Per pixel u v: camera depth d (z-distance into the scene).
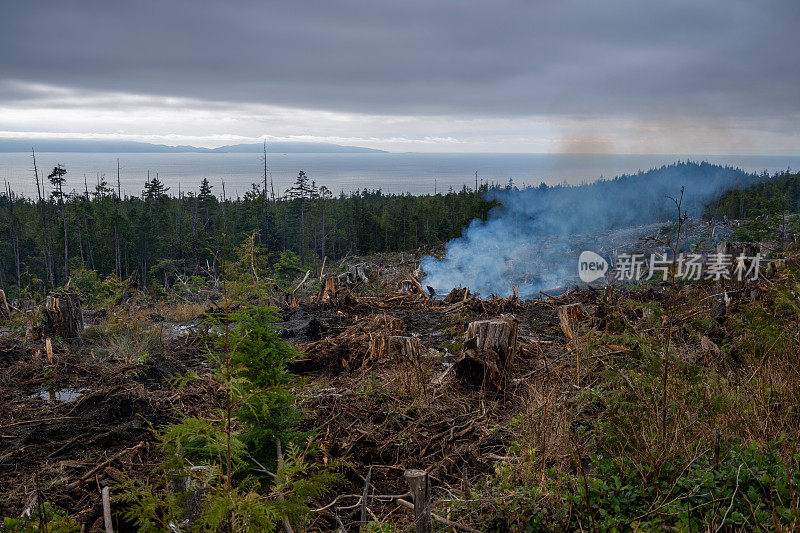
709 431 4.43
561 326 9.91
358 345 8.72
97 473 4.87
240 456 4.20
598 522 3.67
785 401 4.88
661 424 4.43
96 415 6.27
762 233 21.41
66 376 8.10
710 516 3.46
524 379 7.25
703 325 5.20
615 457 4.36
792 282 7.84
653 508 3.68
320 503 4.53
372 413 6.35
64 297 10.32
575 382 6.76
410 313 12.79
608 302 10.28
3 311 12.77
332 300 13.96
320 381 7.54
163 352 9.34
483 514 4.01
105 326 11.16
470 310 12.36
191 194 77.31
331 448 5.31
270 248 67.50
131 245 60.56
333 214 80.62
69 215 64.94
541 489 4.07
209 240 57.75
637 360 6.32
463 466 5.02
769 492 3.66
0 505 4.39
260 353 4.29
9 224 67.69
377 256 56.25
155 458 5.24
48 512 4.00
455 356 8.62
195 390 7.21
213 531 2.82
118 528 3.91
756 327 6.58
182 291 19.02
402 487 4.83
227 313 3.38
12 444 5.60
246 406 4.29
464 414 6.28
